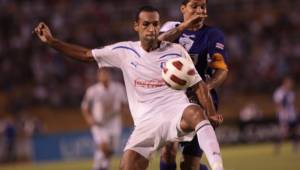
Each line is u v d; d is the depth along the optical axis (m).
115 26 111.81
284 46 108.81
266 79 104.00
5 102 98.50
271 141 89.81
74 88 99.62
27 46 104.19
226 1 116.75
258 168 52.66
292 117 72.56
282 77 104.06
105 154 48.84
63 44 22.97
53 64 101.31
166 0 113.44
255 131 89.69
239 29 111.44
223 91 101.38
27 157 84.88
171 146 24.98
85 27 110.00
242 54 106.94
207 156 19.59
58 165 71.31
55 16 109.06
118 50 22.47
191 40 24.64
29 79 101.75
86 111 49.25
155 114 21.48
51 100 98.88
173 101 21.58
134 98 22.22
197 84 21.34
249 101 101.56
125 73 22.45
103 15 112.81
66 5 112.56
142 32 21.83
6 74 101.50
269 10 116.12
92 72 101.56
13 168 72.38
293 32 111.75
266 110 101.38
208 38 24.58
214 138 19.88
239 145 89.00
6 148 85.00
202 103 21.31
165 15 111.31
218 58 24.36
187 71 21.00
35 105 98.44
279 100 72.38
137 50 22.25
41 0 112.38
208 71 25.06
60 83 100.44
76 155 83.69
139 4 114.44
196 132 20.30
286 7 116.00
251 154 71.06
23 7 110.00
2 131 85.56
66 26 108.50
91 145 84.06
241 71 104.88
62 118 97.81
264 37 110.31
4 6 108.88
